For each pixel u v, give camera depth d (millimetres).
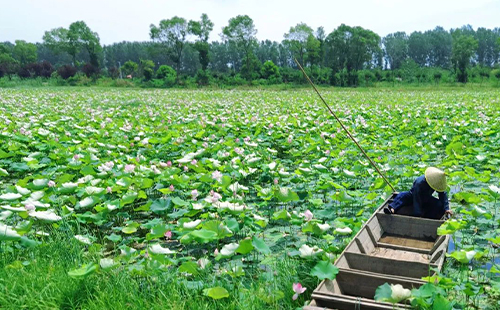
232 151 10344
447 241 5348
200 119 18000
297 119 17156
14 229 5516
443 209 6453
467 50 78000
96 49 86312
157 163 10047
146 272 4828
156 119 17906
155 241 6328
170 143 12102
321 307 3867
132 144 11820
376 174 9070
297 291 4051
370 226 5922
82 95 38406
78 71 81625
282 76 83125
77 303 4430
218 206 6203
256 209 7438
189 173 9148
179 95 40406
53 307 4328
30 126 14938
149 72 71812
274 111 22219
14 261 5070
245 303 4301
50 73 80000
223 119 17438
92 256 5590
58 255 5449
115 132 14000
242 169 8953
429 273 4340
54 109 22422
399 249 5715
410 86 73312
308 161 9859
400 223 6203
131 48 157625
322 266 4367
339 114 19922
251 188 8875
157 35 80375
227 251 4938
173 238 6422
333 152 10562
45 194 7168
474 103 25766
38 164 9492
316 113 20062
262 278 4820
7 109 22672
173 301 4375
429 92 50531
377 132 14562
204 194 8070
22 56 105250
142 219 7258
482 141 12227
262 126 14695
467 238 6125
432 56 145000
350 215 7258
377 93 48188
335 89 63969
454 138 12141
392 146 11852
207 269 4992
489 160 9688
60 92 44094
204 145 11195
